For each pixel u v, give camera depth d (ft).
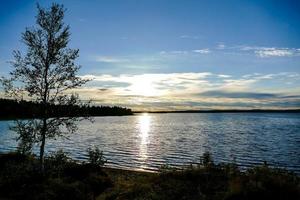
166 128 376.27
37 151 155.84
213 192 45.57
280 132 296.51
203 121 614.34
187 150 164.66
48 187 52.34
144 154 149.89
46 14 62.13
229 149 168.55
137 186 53.11
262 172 47.83
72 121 63.62
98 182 60.59
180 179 52.75
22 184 54.70
